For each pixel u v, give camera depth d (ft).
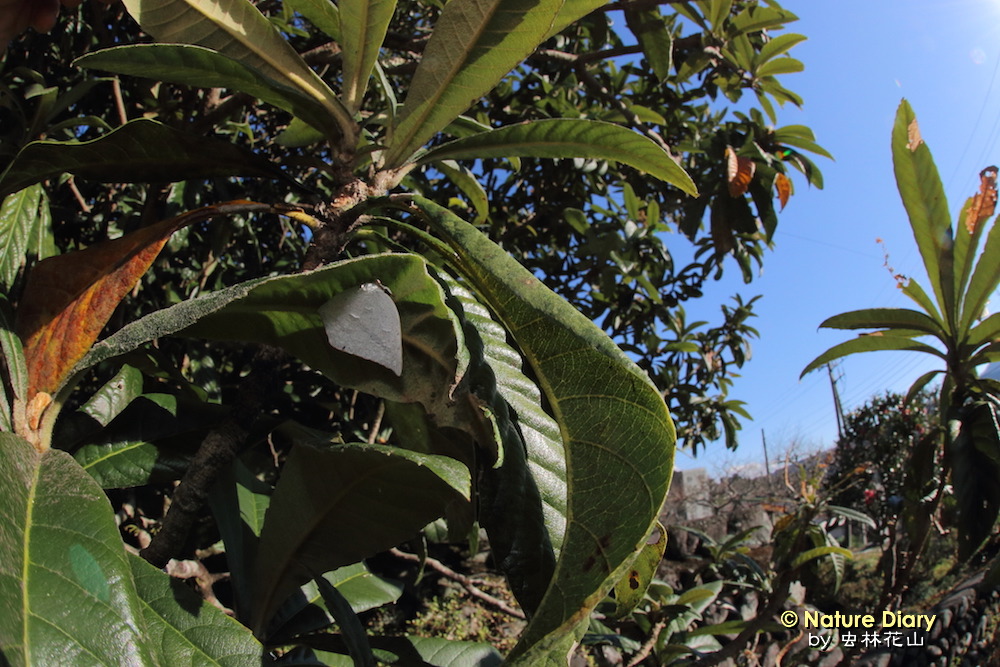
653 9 2.20
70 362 0.57
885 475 5.45
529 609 0.56
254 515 0.90
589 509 0.46
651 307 3.18
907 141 1.49
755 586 2.62
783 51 2.54
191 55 0.67
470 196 1.11
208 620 0.59
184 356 1.83
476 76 0.71
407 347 0.63
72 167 0.72
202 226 1.94
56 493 0.48
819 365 1.77
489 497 0.59
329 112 0.74
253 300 0.60
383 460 0.65
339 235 0.71
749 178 2.51
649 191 3.28
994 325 1.44
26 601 0.39
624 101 2.57
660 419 0.46
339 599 0.72
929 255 1.55
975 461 1.44
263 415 0.92
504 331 0.77
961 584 3.28
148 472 0.79
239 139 2.22
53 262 0.60
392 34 1.78
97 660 0.40
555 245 3.18
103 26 1.76
